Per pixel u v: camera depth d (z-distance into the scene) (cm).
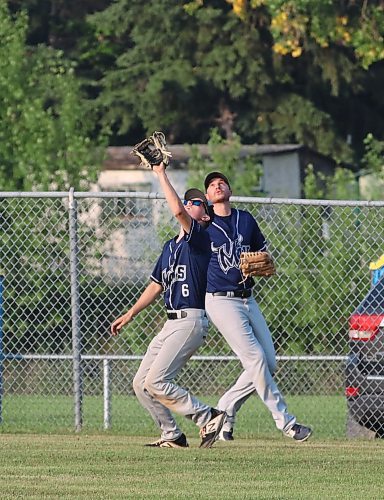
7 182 6331
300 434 2786
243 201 3156
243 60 10912
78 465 2402
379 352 3128
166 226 4019
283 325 3878
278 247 3947
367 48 9194
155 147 2586
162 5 11112
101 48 12169
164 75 11031
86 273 3869
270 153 9075
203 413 2697
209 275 2830
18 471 2309
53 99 8250
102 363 3734
